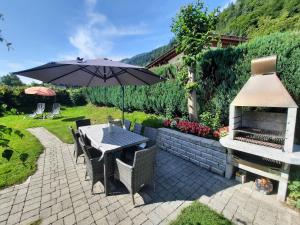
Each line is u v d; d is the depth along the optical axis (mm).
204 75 5523
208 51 5281
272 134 3293
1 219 2691
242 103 3355
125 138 3943
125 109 11000
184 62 5254
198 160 4406
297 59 3600
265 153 2977
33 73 2525
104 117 10625
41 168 4312
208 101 5566
